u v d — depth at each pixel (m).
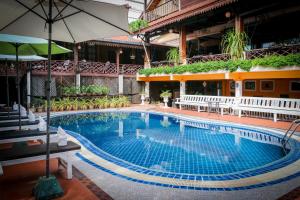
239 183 4.76
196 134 10.29
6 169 5.33
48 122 4.10
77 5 4.10
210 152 7.57
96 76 21.98
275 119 12.05
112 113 17.08
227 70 14.74
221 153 7.45
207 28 20.84
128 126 12.38
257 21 17.09
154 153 7.49
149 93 23.47
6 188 4.36
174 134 10.34
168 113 15.81
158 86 24.62
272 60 12.44
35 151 4.45
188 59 18.81
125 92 23.48
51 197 3.96
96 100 19.50
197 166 6.25
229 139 9.34
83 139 8.82
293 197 4.09
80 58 24.69
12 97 18.97
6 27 4.64
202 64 16.20
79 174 5.13
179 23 19.30
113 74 22.67
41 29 5.00
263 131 10.09
